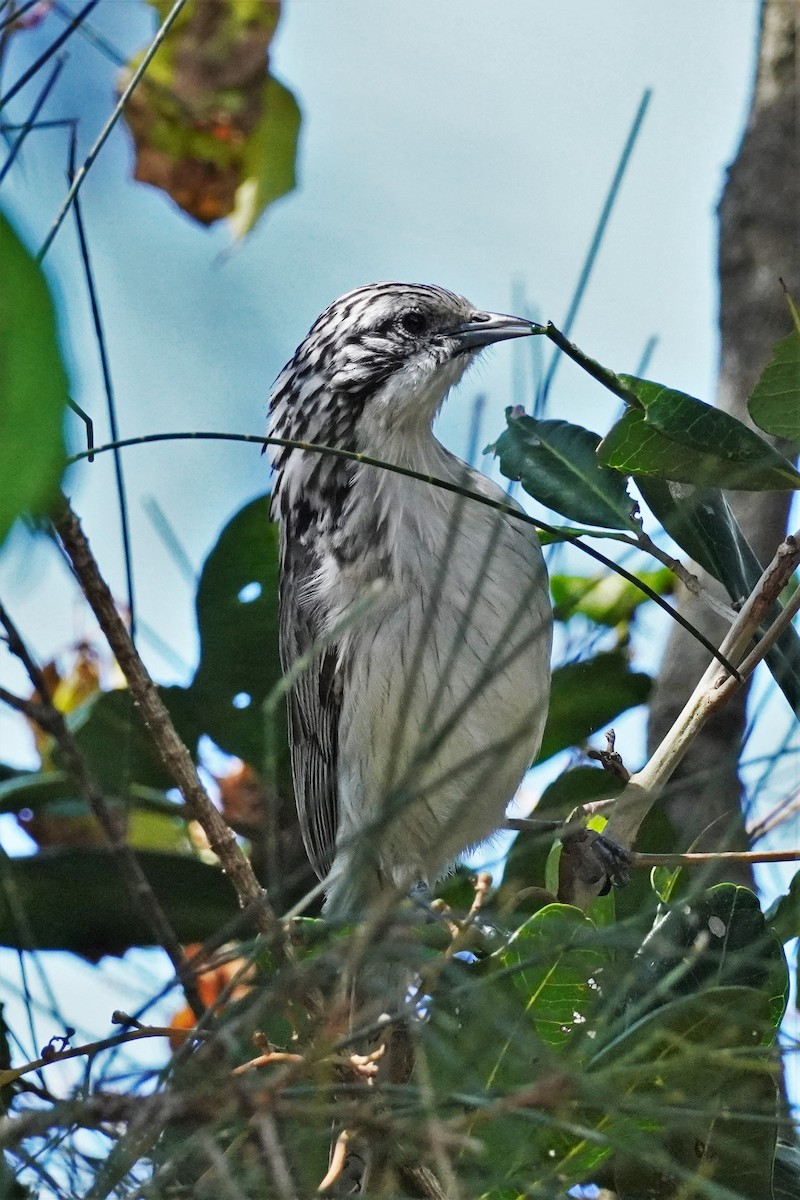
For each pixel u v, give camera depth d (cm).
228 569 856
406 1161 469
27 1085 497
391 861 852
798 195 959
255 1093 418
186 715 827
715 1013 514
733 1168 541
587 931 496
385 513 955
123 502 527
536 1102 432
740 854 594
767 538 886
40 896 724
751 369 942
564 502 736
